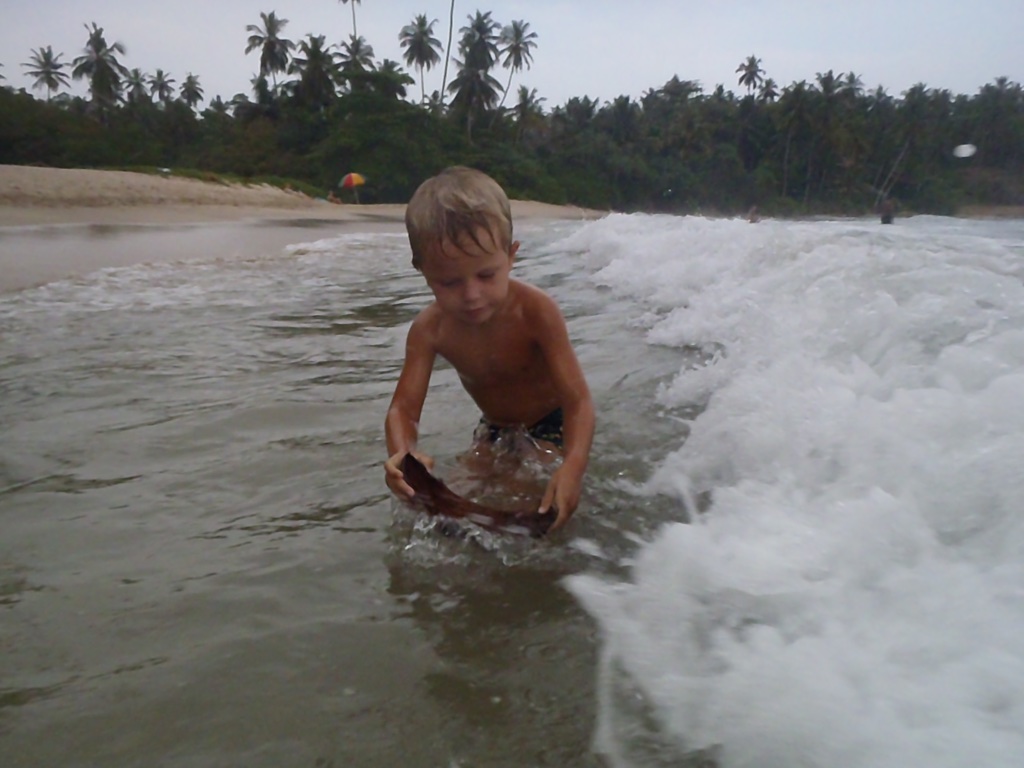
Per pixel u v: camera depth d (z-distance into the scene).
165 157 60.78
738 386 2.81
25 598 1.73
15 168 20.58
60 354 4.04
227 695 1.40
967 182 54.31
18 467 2.50
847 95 70.62
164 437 2.76
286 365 3.78
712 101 79.31
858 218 62.25
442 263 2.14
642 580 1.75
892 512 1.69
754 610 1.55
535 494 2.29
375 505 2.19
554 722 1.31
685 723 1.28
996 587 1.41
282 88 61.50
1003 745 1.10
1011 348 2.39
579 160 67.50
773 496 1.98
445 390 3.30
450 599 1.72
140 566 1.88
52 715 1.35
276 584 1.79
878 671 1.29
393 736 1.29
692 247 6.00
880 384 2.42
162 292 6.29
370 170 51.19
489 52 62.25
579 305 5.09
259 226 15.66
